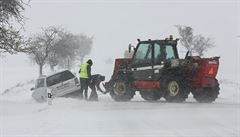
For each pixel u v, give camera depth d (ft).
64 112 51.62
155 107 55.47
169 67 64.59
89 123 41.88
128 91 68.33
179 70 63.57
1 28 70.18
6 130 38.91
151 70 66.44
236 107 53.78
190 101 66.54
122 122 42.16
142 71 67.46
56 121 43.86
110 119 44.55
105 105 59.77
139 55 68.44
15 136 35.53
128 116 46.68
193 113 47.67
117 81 69.62
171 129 37.11
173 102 63.26
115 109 54.24
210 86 63.52
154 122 41.63
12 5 68.80
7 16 69.67
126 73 69.21
